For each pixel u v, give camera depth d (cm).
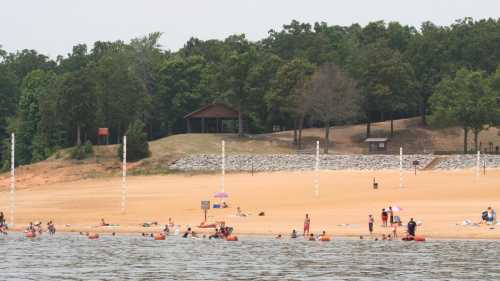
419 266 15825
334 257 17050
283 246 18962
